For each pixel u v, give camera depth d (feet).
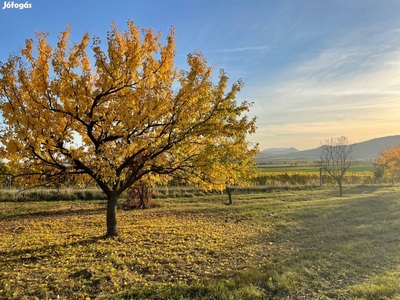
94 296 16.99
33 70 26.86
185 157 31.94
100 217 51.29
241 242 30.37
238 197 80.38
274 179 116.06
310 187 98.43
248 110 28.94
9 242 31.91
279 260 23.65
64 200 74.54
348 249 25.48
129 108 26.27
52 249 27.68
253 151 31.22
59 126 27.35
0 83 25.57
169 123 28.68
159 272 21.20
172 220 47.47
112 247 27.96
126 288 18.08
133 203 66.49
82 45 27.27
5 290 17.46
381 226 35.47
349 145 91.91
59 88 25.94
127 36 27.04
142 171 34.76
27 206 64.54
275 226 39.68
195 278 19.63
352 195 79.61
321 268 20.98
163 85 29.35
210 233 35.29
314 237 31.81
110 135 28.91
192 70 27.81
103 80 26.16
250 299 16.02
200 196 82.84
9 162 27.73
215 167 29.45
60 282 18.75
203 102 28.32
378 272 20.01
